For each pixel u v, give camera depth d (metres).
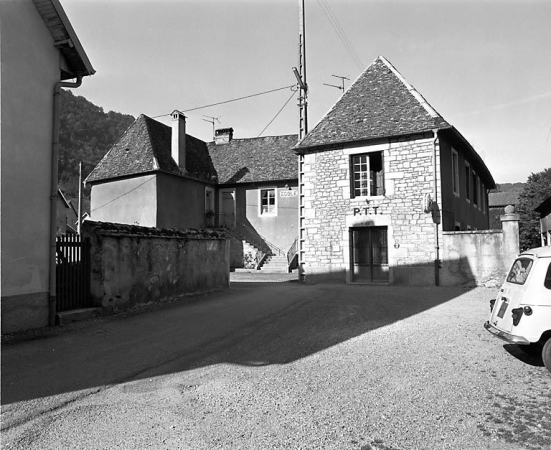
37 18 7.93
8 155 7.16
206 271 13.47
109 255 9.22
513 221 13.66
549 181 39.41
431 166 14.91
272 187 25.95
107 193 23.47
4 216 7.05
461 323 8.12
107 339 7.09
